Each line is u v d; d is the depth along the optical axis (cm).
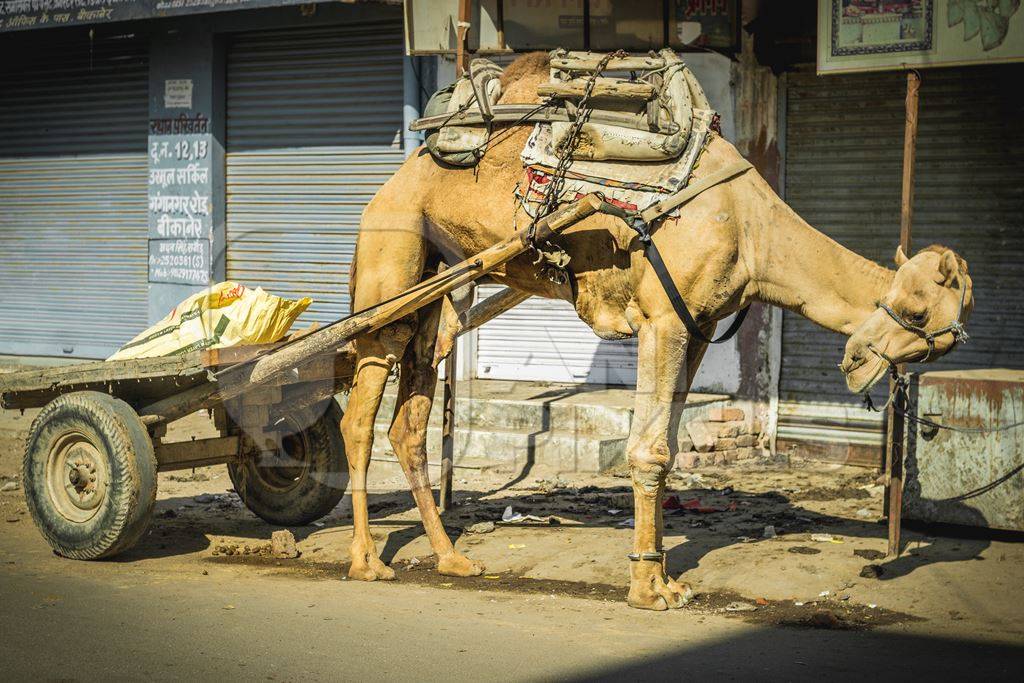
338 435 585
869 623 439
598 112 448
